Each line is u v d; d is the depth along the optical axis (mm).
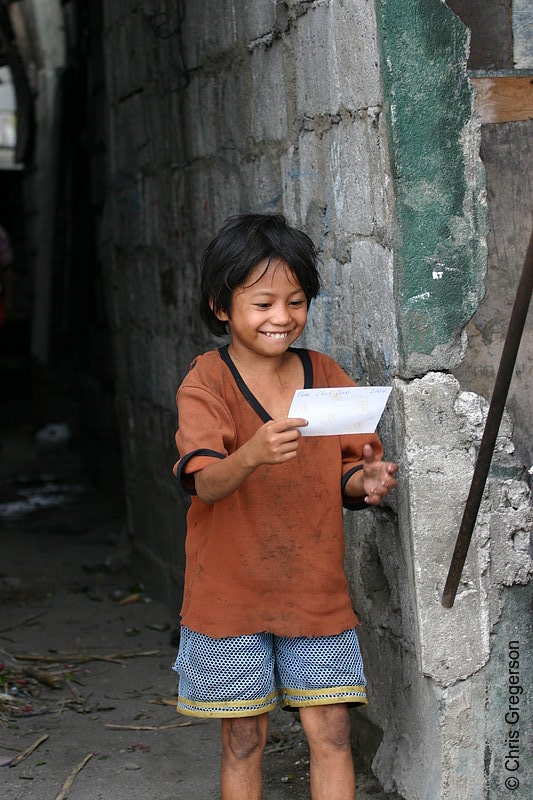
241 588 3000
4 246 10328
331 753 3035
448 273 3148
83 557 7355
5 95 19156
